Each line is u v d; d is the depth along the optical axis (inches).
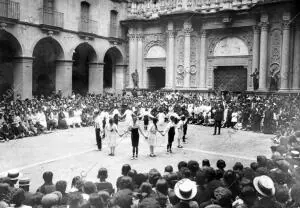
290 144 449.1
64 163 563.8
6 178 295.3
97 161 585.3
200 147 724.7
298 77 1176.2
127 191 251.9
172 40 1433.3
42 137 837.8
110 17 1501.0
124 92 1526.8
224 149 700.0
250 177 302.8
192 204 225.6
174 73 1445.6
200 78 1406.3
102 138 765.9
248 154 649.0
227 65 1357.0
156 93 1445.6
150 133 625.6
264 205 230.5
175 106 1109.7
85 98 1298.0
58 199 235.1
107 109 1109.1
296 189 243.4
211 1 1346.0
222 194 231.8
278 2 1144.8
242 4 1280.8
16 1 1086.4
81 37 1352.1
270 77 1215.6
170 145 666.2
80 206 223.3
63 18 1262.3
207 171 281.3
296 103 1037.8
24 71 1130.0
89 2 1381.6
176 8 1412.4
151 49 1535.4
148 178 311.7
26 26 1125.1
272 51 1218.6
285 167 304.2
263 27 1216.8
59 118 1000.9
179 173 308.5
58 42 1250.0
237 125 1018.1
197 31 1411.2
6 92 1166.3
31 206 250.2
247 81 1309.1
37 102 1037.2
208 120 1090.7
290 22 1149.7
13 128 814.5
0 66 1194.0
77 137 844.0
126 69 1598.2
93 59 1448.1
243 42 1318.9
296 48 1174.3
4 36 1104.2
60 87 1296.8
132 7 1560.0
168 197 257.4
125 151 679.7
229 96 1279.5
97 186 300.7
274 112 955.3
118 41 1533.0
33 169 520.7
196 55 1416.1
